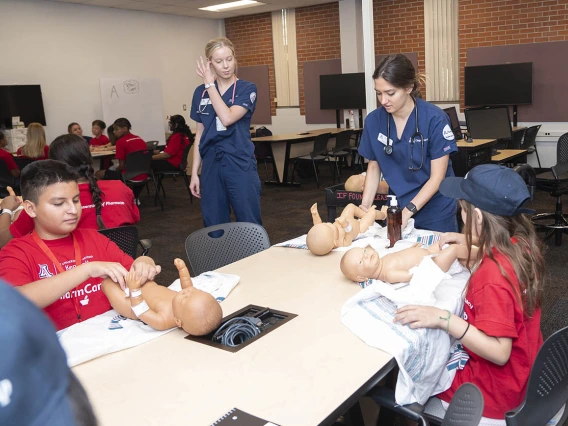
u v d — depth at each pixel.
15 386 0.21
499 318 1.29
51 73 8.09
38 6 7.84
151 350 1.31
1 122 7.41
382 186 2.63
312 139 7.82
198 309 1.34
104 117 8.81
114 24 8.88
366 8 3.22
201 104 2.85
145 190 8.08
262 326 1.44
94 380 1.18
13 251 1.57
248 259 2.05
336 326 1.40
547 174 4.46
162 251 4.75
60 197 1.52
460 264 1.70
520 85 7.33
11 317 0.21
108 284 1.48
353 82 8.77
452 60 8.18
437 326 1.32
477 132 6.36
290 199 6.89
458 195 1.45
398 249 1.88
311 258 2.02
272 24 9.97
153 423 1.01
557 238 4.21
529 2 7.36
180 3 8.59
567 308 3.06
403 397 1.22
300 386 1.12
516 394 1.35
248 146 2.89
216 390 1.12
